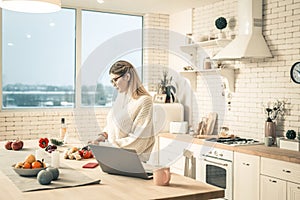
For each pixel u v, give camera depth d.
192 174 2.66
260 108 4.97
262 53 4.70
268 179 4.03
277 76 4.72
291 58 4.55
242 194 4.37
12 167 2.62
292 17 4.54
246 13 4.86
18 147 3.56
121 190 2.17
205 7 6.02
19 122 5.80
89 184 2.30
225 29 5.59
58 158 2.77
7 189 2.20
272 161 3.98
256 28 4.84
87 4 6.12
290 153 4.02
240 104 5.27
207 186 2.27
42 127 5.95
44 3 3.17
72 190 2.17
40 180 2.28
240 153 4.38
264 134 4.87
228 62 5.48
